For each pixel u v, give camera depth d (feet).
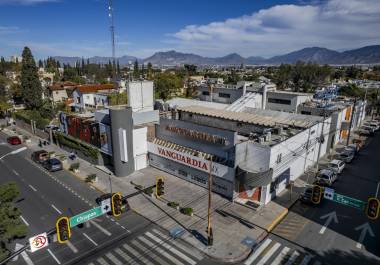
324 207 91.81
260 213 87.10
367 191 103.40
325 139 137.80
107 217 85.87
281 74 389.60
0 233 56.85
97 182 111.55
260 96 170.30
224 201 94.53
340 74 471.62
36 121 190.60
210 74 596.70
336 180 113.60
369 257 67.67
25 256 68.85
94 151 129.70
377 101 255.91
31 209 91.30
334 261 66.23
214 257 67.56
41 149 158.71
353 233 77.51
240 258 67.41
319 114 154.92
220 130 98.02
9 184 63.82
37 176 119.24
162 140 121.70
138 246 72.43
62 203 95.20
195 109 145.18
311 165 126.52
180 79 406.82
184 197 97.50
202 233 77.05
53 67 529.45
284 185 103.24
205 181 104.01
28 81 219.41
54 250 71.26
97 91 264.72
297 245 72.18
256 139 99.35
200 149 106.63
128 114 112.06
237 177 92.89
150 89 147.43
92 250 71.15
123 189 104.63
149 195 98.43
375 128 200.44
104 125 122.62
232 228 79.30
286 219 84.74
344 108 160.97
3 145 167.12
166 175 116.67
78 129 145.59
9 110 251.60
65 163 134.00
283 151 95.96
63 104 257.34
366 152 152.56
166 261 66.85
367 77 486.79
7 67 501.15
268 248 71.05
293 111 168.86
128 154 115.34
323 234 77.10
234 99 195.93
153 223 82.53
